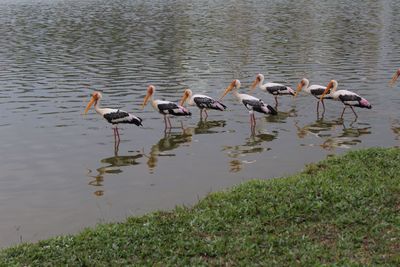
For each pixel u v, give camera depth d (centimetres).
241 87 2781
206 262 971
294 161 1744
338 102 2495
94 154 1827
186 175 1630
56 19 5969
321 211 1167
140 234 1082
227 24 5531
